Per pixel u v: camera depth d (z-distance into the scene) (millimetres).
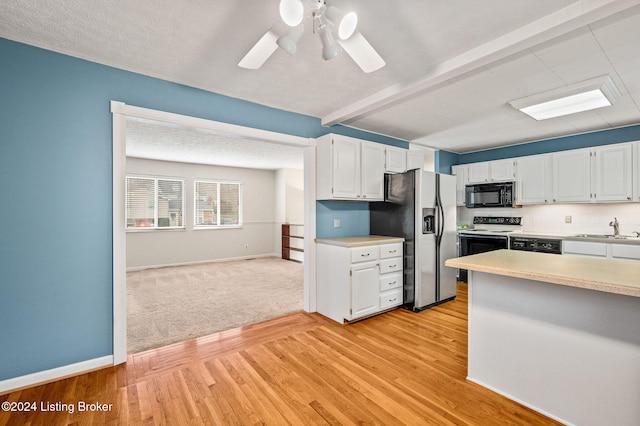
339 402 1877
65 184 2162
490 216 5191
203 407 1832
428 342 2727
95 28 1885
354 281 3170
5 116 1979
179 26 1868
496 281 1980
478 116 3508
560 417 1713
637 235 3723
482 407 1827
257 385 2061
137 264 6293
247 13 1748
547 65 2297
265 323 3217
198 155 6016
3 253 1975
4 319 1979
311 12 1475
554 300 1743
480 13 1735
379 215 4043
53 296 2123
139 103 2453
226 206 7605
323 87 2766
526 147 4746
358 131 4043
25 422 1698
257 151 5641
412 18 1779
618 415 1543
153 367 2301
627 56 2156
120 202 2346
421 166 4406
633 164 3619
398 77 2559
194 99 2732
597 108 3195
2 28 1884
